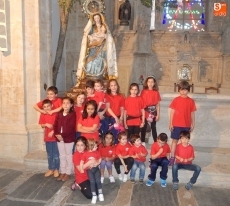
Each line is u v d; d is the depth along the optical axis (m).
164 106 5.57
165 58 12.64
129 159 4.32
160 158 4.23
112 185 4.30
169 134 5.39
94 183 3.74
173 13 13.30
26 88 5.37
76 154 3.82
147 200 3.81
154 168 4.21
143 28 12.34
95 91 4.64
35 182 4.36
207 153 4.89
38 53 5.45
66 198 3.85
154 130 4.84
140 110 4.69
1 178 4.52
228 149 5.06
